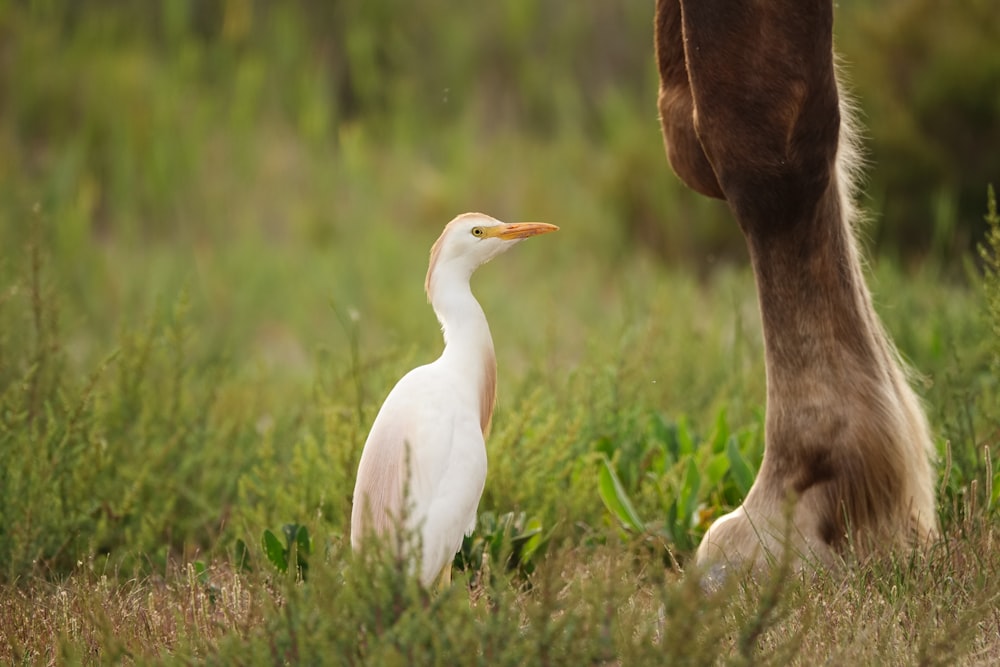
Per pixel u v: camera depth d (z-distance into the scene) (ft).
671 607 21.25
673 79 30.58
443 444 27.22
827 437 28.30
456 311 29.89
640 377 45.27
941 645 22.57
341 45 113.29
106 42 104.42
